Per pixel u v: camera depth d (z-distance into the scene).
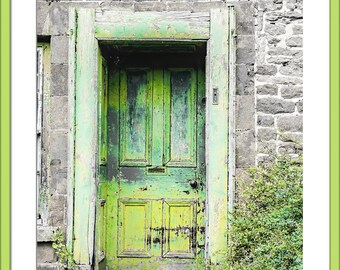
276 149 6.82
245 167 6.81
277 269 6.18
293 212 6.36
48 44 7.00
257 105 6.85
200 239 7.19
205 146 7.11
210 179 6.73
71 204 6.76
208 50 6.77
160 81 7.26
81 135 6.79
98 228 6.83
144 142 7.28
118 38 6.78
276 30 6.88
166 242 7.21
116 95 7.27
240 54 6.87
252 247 6.39
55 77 6.94
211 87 6.76
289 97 6.84
